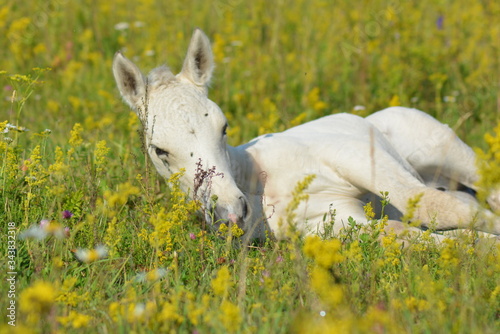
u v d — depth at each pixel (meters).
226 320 7.50
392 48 24.27
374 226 10.79
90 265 10.30
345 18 27.52
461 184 16.45
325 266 7.61
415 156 15.85
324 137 14.19
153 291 8.97
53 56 27.38
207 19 30.58
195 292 9.30
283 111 21.36
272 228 13.17
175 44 26.67
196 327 7.93
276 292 8.66
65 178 13.54
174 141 12.01
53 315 8.05
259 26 27.66
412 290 8.82
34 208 12.17
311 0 31.69
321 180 13.60
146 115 12.27
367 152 13.38
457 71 22.92
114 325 7.99
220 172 11.74
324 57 25.00
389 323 7.16
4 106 22.34
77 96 23.59
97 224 11.43
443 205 12.12
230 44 27.55
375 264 9.37
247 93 22.75
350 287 8.74
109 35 29.34
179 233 10.85
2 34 28.50
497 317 8.44
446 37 25.42
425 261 10.24
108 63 25.69
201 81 13.20
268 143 13.88
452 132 15.97
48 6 31.30
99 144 12.85
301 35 27.11
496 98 21.41
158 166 12.91
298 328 6.91
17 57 26.38
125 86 13.05
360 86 22.95
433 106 21.81
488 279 9.20
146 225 11.97
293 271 9.48
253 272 9.98
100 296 9.00
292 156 13.66
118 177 14.77
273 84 23.59
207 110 12.27
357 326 6.85
